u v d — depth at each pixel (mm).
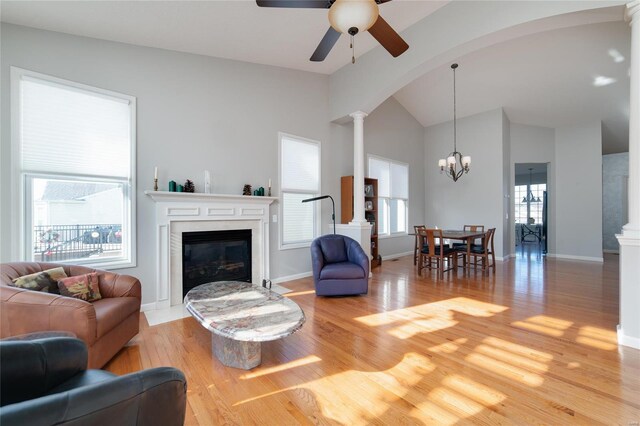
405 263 6297
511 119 7203
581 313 3199
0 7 2471
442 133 7859
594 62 4812
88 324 1915
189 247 3758
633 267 2396
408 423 1574
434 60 3793
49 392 1078
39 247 2812
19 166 2680
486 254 5141
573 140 6906
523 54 4934
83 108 3014
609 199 7980
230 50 3842
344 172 5723
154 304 3426
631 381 1925
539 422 1565
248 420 1602
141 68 3377
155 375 957
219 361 2225
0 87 2598
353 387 1896
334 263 4141
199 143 3816
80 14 2684
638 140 2389
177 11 2867
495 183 6855
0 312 1938
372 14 2012
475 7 3326
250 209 4238
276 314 2211
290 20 3289
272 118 4594
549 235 7242
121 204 3275
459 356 2283
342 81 5113
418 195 7984
